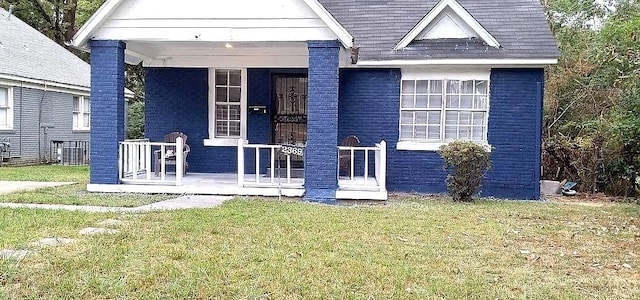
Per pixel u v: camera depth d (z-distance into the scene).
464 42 12.45
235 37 10.41
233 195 10.63
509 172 12.41
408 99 12.67
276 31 10.36
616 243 7.05
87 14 31.19
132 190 10.75
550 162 15.31
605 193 14.06
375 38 12.95
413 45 12.57
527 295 4.73
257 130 13.05
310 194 10.32
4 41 21.45
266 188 10.64
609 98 15.44
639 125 11.93
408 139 12.73
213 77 13.09
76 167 19.69
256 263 5.50
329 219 8.14
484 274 5.36
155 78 13.20
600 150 13.93
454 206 10.20
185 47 12.41
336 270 5.33
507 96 12.34
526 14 13.31
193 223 7.43
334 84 10.27
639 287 5.05
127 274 4.98
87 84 24.28
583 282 5.18
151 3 10.50
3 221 7.38
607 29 12.59
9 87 19.78
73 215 7.95
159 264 5.31
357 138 12.48
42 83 21.05
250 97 13.02
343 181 11.28
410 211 9.27
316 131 10.34
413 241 6.79
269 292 4.65
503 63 11.97
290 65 12.68
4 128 19.50
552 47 12.09
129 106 28.14
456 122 12.56
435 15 12.36
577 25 22.33
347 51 10.99
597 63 14.62
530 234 7.52
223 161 13.18
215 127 13.24
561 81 16.97
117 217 7.84
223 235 6.78
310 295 4.60
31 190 11.37
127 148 11.27
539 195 12.58
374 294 4.67
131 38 10.55
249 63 12.77
